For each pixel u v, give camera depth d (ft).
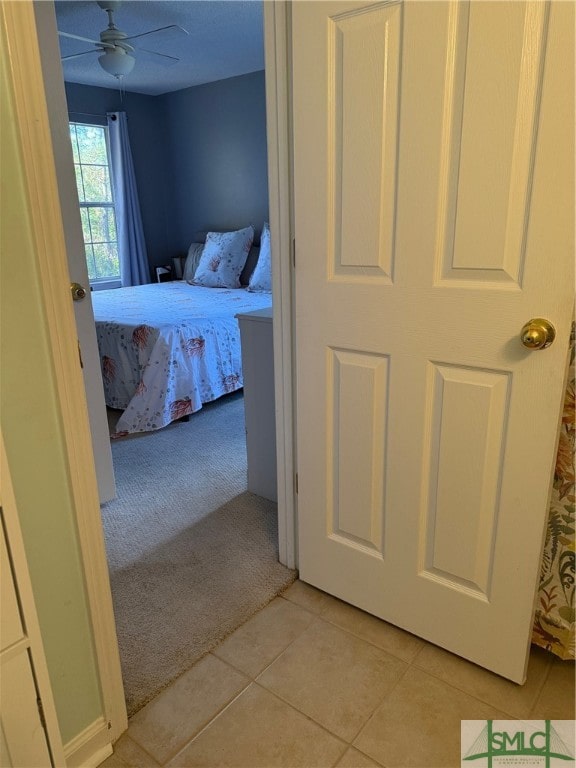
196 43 11.82
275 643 5.09
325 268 4.70
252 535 6.79
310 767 3.96
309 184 4.58
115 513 7.30
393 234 4.22
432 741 4.13
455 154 3.78
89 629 3.85
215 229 16.83
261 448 7.47
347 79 4.12
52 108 5.89
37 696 3.20
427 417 4.44
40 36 5.72
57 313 3.29
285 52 4.53
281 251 5.08
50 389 3.34
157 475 8.36
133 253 16.98
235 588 5.82
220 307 11.69
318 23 4.16
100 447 7.31
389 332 4.45
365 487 5.01
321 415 5.13
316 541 5.60
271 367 6.96
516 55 3.40
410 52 3.78
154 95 16.83
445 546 4.64
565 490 4.30
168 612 5.49
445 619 4.83
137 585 5.88
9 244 3.04
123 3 9.69
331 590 5.64
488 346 3.99
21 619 3.04
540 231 3.58
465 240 3.89
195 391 10.30
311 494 5.48
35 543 3.43
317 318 4.88
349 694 4.54
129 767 4.00
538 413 3.89
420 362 4.35
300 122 4.48
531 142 3.50
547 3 3.25
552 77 3.32
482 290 3.91
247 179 15.55
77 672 3.84
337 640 5.12
